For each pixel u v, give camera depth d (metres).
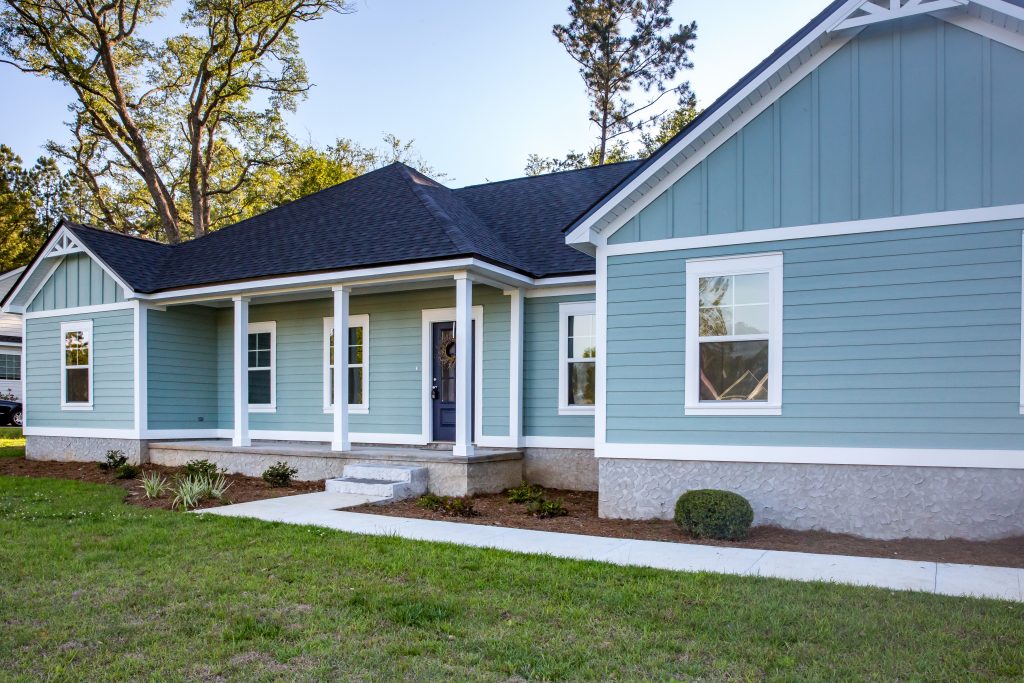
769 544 7.07
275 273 11.37
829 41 7.75
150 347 13.20
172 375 13.65
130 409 13.12
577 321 11.35
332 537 7.01
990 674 3.80
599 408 8.70
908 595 5.19
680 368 8.35
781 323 7.87
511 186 14.70
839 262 7.66
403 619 4.68
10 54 24.66
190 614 4.80
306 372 13.55
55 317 14.34
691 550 6.78
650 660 4.02
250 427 14.12
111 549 6.51
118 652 4.18
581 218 8.63
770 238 7.97
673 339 8.41
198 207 28.00
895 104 7.50
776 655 4.07
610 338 8.72
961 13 7.20
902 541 7.16
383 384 12.74
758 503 7.89
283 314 13.85
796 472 7.75
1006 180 7.05
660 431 8.40
